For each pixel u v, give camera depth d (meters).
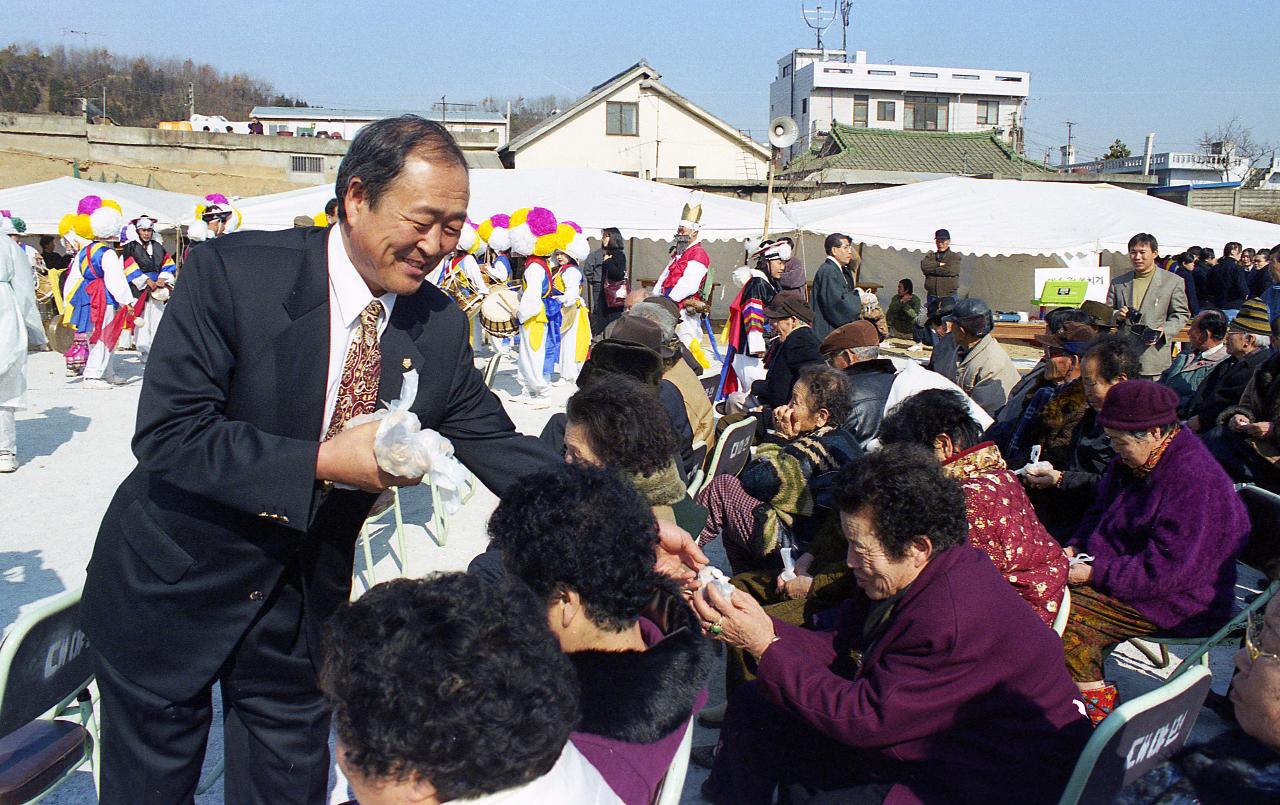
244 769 2.30
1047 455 4.86
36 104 56.66
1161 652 4.45
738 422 5.09
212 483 1.89
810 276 20.84
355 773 1.28
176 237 20.61
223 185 31.48
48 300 14.68
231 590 2.06
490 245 11.18
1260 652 1.95
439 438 1.88
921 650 2.40
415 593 1.33
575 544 1.89
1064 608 3.28
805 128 60.22
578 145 33.25
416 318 2.19
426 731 1.21
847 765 2.58
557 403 10.93
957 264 16.09
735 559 4.18
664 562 2.68
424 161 1.88
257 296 1.98
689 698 1.91
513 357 14.43
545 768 1.30
